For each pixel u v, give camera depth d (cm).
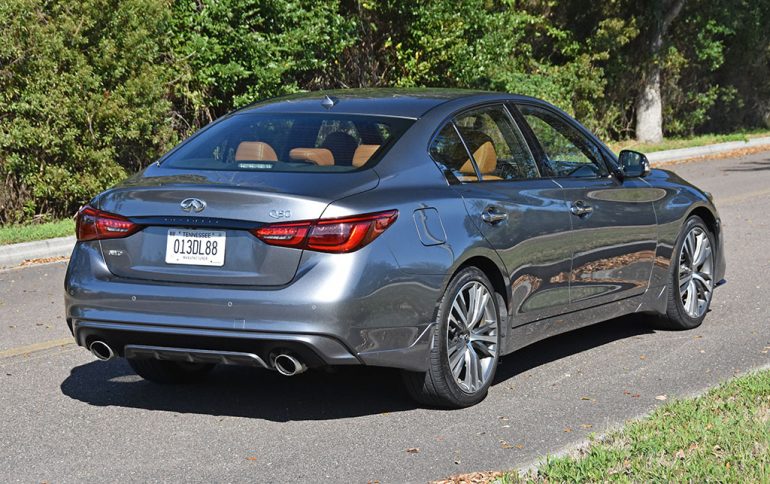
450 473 546
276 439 607
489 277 678
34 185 1616
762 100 3738
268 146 657
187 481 541
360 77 2266
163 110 1725
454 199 646
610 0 2947
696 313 874
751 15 3412
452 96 716
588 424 624
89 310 623
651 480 491
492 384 720
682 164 2650
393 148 645
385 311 599
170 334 602
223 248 599
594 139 805
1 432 627
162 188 614
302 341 581
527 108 755
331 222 586
